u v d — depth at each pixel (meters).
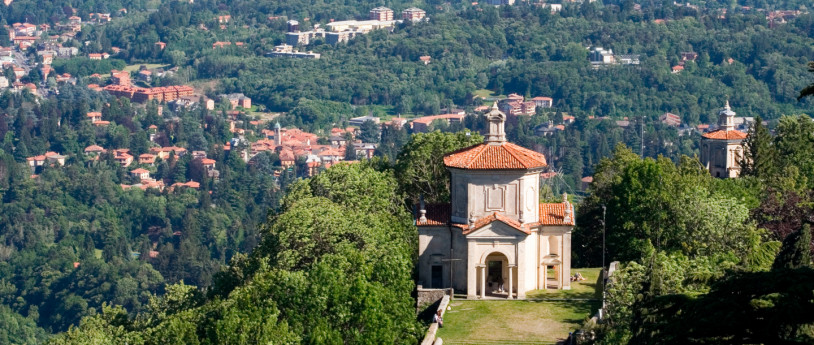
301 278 151.00
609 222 188.25
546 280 172.38
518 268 167.25
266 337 141.00
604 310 147.25
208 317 156.88
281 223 174.50
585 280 177.62
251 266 174.25
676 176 188.50
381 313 148.62
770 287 97.88
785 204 191.25
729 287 100.06
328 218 171.12
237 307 150.25
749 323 96.75
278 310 147.38
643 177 183.50
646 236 182.62
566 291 170.75
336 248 165.88
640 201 182.62
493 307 164.00
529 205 169.75
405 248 173.88
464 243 169.62
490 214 168.25
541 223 170.75
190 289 198.50
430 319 167.38
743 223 181.25
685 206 178.62
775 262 140.00
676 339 99.56
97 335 174.50
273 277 152.75
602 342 136.62
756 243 169.75
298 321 147.88
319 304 148.50
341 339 145.12
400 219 188.25
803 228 138.00
